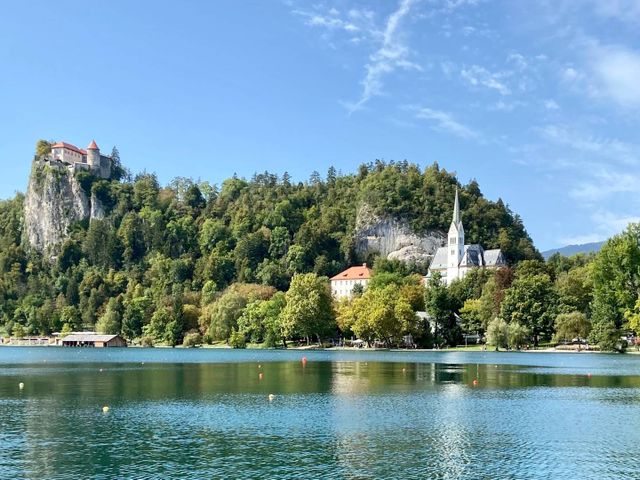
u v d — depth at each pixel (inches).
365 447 2282.2
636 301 7342.5
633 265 7677.2
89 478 1904.5
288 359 7150.6
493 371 5221.5
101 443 2329.0
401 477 1929.1
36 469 1994.3
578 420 2824.8
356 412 3004.4
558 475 1957.4
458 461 2106.3
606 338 7628.0
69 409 3078.2
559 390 3892.7
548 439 2432.3
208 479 1898.4
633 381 4394.7
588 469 2021.4
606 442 2381.9
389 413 2982.3
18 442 2346.2
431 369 5433.1
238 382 4347.9
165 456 2148.1
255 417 2856.8
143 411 3016.7
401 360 6766.7
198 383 4281.5
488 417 2888.8
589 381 4397.1
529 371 5216.5
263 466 2033.7
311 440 2386.8
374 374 4960.6
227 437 2432.3
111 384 4227.4
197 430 2561.5
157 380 4505.4
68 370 5570.9
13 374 5093.5
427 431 2568.9
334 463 2070.6
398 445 2316.7
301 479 1904.5
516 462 2096.5
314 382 4320.9
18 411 3011.8
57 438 2410.2
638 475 1958.7
